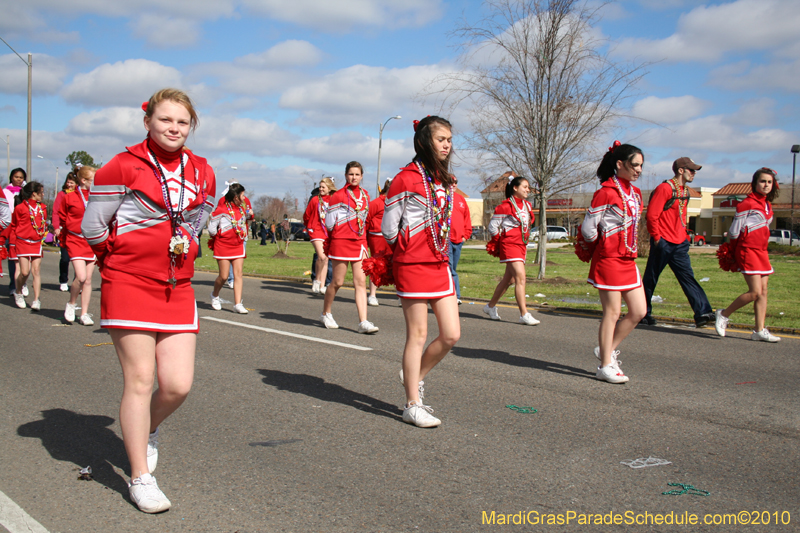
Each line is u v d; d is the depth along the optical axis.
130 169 3.05
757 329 7.76
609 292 5.63
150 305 3.11
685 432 4.38
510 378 5.83
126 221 3.07
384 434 4.29
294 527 3.01
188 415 4.67
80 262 8.33
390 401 5.07
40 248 9.64
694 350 7.17
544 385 5.59
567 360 6.62
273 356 6.66
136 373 3.14
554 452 3.98
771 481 3.57
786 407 4.98
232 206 9.62
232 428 4.39
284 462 3.80
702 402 5.10
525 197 9.06
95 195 3.02
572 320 9.37
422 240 4.28
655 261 8.59
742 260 7.66
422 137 4.25
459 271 17.73
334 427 4.43
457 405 4.97
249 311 9.95
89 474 3.58
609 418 4.67
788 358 6.76
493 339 7.79
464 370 6.13
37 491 3.40
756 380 5.82
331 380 5.69
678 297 11.98
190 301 3.29
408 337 4.46
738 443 4.17
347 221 8.02
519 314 9.94
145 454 3.23
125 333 3.10
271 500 3.29
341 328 8.46
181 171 3.21
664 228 8.45
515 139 15.24
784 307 10.54
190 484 3.49
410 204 4.26
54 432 4.32
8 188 11.20
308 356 6.67
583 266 20.77
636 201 5.65
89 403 4.99
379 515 3.13
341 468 3.71
